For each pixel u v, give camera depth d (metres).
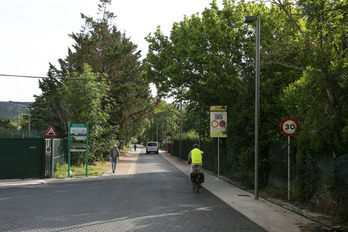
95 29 37.06
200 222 8.22
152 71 25.48
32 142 19.05
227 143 19.14
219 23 19.66
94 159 28.03
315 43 11.48
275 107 14.63
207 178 20.00
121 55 34.72
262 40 17.64
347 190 8.77
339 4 8.98
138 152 72.75
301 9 10.10
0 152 18.58
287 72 15.56
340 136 9.11
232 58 20.09
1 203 10.97
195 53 19.86
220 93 19.92
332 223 8.18
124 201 11.41
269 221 8.37
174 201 11.46
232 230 7.44
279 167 13.48
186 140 40.41
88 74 26.64
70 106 26.31
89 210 9.74
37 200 11.59
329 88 9.41
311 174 10.69
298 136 10.77
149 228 7.55
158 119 104.75
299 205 10.67
